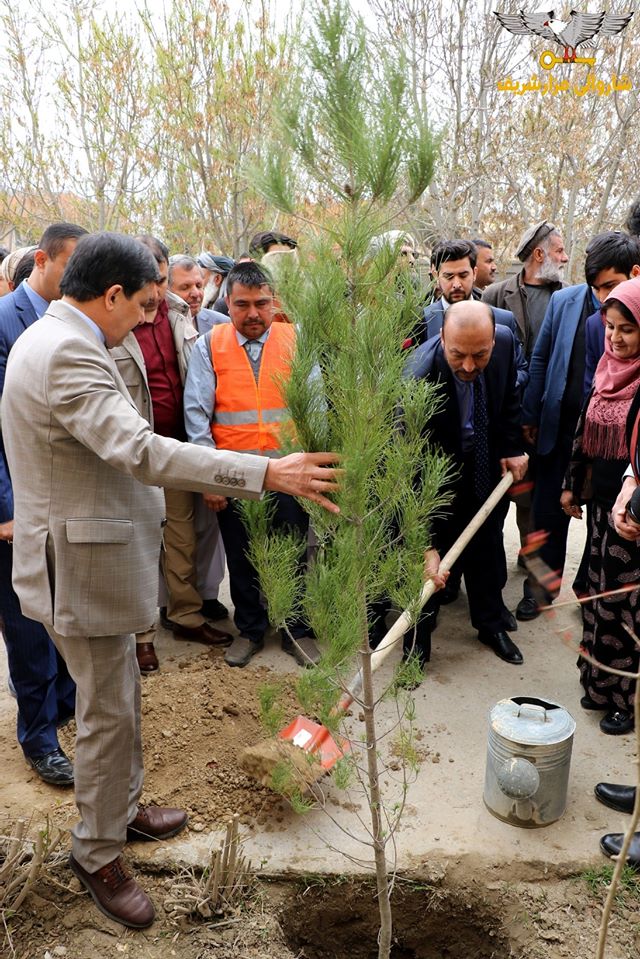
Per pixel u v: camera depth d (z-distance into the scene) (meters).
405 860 2.49
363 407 1.66
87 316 1.95
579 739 3.12
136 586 2.05
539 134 9.92
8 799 2.73
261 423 3.45
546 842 2.57
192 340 3.70
